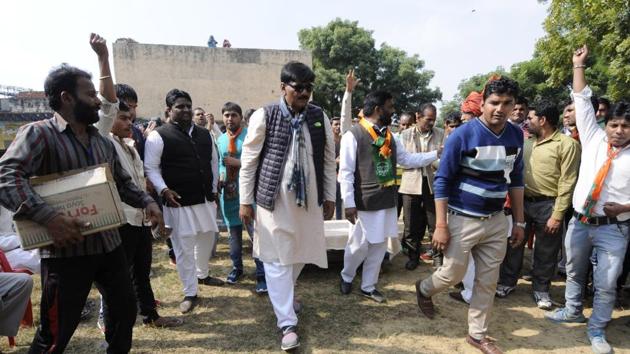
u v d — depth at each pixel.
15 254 3.25
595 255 3.54
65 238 1.93
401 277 4.42
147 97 18.55
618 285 3.82
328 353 2.91
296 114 3.03
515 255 3.90
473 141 2.77
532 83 20.30
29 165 1.97
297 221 3.02
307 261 3.12
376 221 3.60
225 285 4.11
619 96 8.88
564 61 9.95
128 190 2.47
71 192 1.97
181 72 18.83
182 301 3.70
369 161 3.57
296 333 3.05
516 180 2.98
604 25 8.84
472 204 2.83
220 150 4.38
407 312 3.58
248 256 5.06
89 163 2.20
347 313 3.54
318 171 3.10
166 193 3.22
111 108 2.56
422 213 4.66
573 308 3.39
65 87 2.08
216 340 3.05
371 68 26.77
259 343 3.02
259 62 19.56
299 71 2.90
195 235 3.55
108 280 2.33
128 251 2.95
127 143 3.23
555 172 3.60
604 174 3.02
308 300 3.79
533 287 3.85
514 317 3.54
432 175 4.55
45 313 2.11
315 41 26.78
